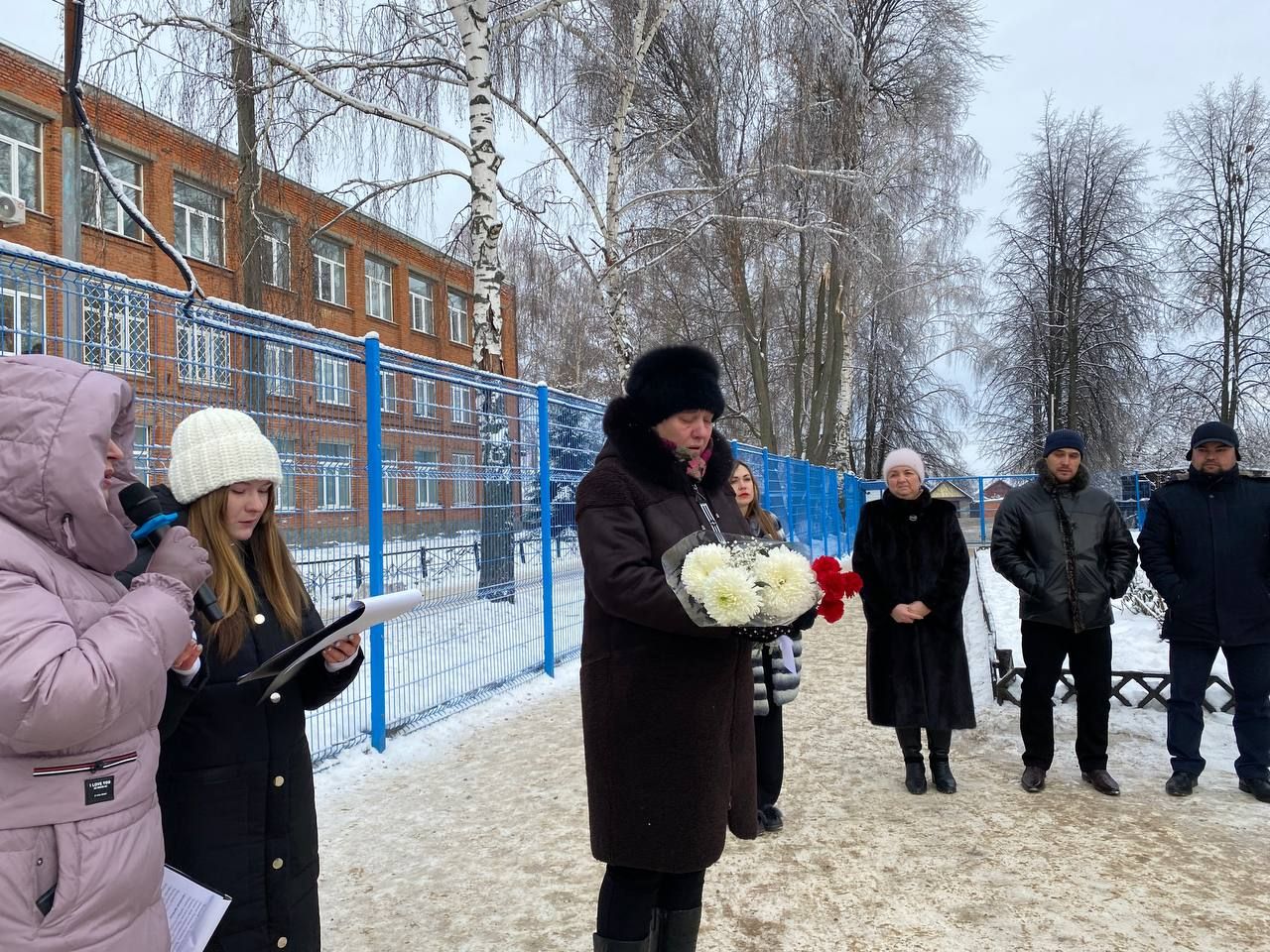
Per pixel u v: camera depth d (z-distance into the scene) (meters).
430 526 5.39
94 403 1.42
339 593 4.55
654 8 12.27
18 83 13.66
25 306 2.96
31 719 1.25
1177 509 4.37
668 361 2.27
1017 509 4.49
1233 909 3.04
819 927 2.97
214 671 1.88
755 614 1.96
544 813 4.04
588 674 2.28
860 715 5.95
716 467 2.47
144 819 1.44
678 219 13.91
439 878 3.39
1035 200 27.70
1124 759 4.86
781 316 23.34
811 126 12.85
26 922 1.29
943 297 25.41
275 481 2.07
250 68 9.34
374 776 4.55
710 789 2.17
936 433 33.66
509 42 11.17
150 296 3.48
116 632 1.37
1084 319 27.02
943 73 18.38
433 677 5.43
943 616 4.36
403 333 23.05
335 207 10.98
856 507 25.19
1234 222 26.50
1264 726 4.21
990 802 4.20
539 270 13.20
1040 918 3.00
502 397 6.37
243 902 1.86
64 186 5.15
